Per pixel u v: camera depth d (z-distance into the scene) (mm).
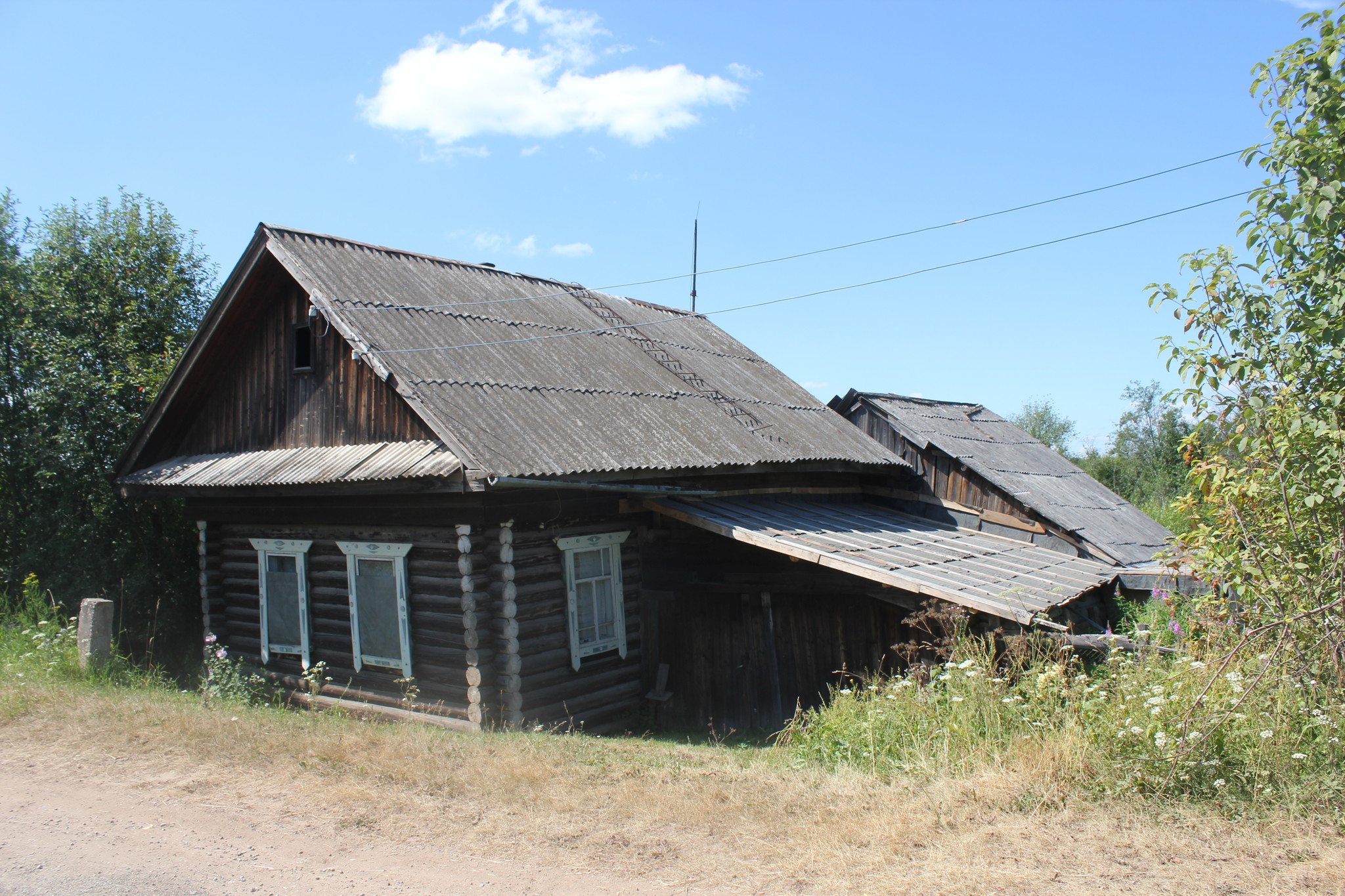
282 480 10617
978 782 5812
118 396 15945
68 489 15398
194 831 5672
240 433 12914
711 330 18688
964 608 8930
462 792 6324
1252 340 5902
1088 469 30547
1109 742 5691
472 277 14383
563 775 6750
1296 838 4785
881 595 10547
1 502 16078
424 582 10297
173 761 7141
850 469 14227
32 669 10586
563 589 10617
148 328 16938
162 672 13242
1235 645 6055
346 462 10367
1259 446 5816
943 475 14750
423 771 6758
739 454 12227
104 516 16094
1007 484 13875
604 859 5145
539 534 10344
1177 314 6234
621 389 12820
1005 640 7895
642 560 12305
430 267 13898
